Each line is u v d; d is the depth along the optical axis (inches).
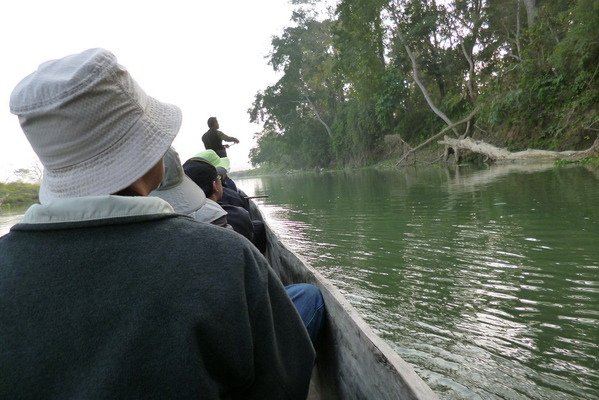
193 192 83.0
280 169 2236.7
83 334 28.8
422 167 831.1
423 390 46.6
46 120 31.7
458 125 850.8
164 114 37.7
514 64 730.8
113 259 30.0
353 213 340.2
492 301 138.1
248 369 32.8
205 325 29.9
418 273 174.2
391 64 989.8
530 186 348.8
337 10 896.9
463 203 313.6
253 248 35.3
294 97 1583.4
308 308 80.8
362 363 63.1
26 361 28.4
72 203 31.4
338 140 1380.4
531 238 198.4
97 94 32.1
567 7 622.5
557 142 579.5
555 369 99.7
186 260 30.9
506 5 786.2
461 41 852.0
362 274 182.2
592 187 302.2
